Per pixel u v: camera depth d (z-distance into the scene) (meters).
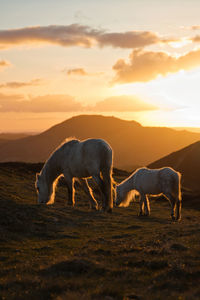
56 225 16.47
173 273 6.29
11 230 14.32
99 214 19.50
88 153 17.66
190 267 6.64
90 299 5.13
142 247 9.27
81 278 6.41
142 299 5.14
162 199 38.00
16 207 18.72
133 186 21.95
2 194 23.23
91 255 8.47
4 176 34.84
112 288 5.62
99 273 6.75
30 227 15.24
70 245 11.64
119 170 58.03
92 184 37.06
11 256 9.80
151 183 20.39
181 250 8.55
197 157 105.12
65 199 28.48
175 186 19.50
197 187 88.25
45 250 10.77
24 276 6.80
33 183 33.12
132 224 17.86
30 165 44.44
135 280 6.10
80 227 16.41
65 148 18.94
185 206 34.50
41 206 20.12
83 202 27.25
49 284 6.08
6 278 6.83
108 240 12.03
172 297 5.07
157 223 18.50
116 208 26.03
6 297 5.64
